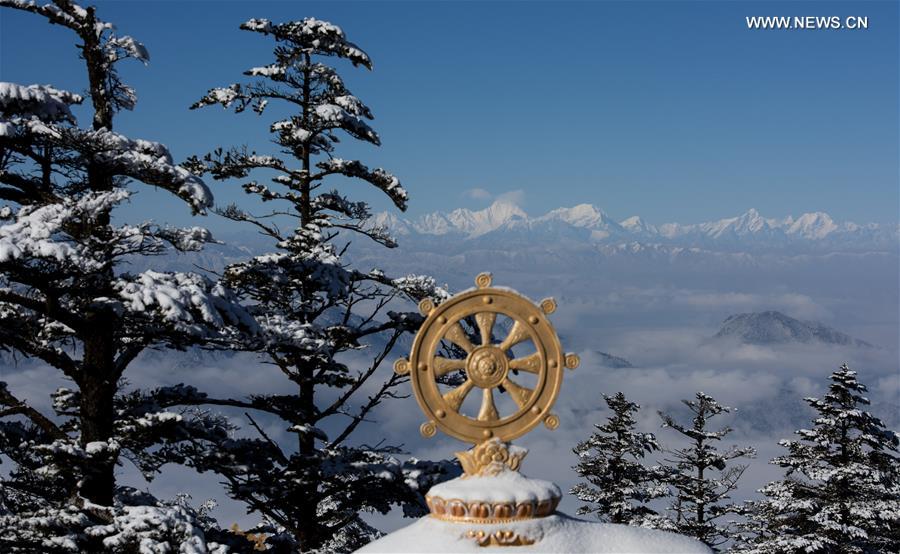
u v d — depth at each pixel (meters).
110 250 13.33
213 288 14.07
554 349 4.62
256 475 18.50
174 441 15.50
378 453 19.72
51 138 13.91
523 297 4.64
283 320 16.89
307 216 21.95
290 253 21.27
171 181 14.24
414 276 21.17
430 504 4.66
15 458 15.41
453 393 4.64
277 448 18.50
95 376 15.02
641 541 4.62
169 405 16.69
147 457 15.29
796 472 30.80
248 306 19.22
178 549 13.47
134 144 14.68
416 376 4.62
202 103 21.95
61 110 14.29
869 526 29.44
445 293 20.83
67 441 14.60
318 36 22.11
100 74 15.31
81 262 12.63
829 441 30.12
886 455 29.94
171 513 14.12
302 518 19.92
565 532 4.55
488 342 4.64
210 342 14.56
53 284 13.38
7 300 13.81
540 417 4.64
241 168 21.84
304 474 18.59
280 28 21.92
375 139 22.25
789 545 28.53
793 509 29.28
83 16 15.09
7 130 13.45
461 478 4.69
